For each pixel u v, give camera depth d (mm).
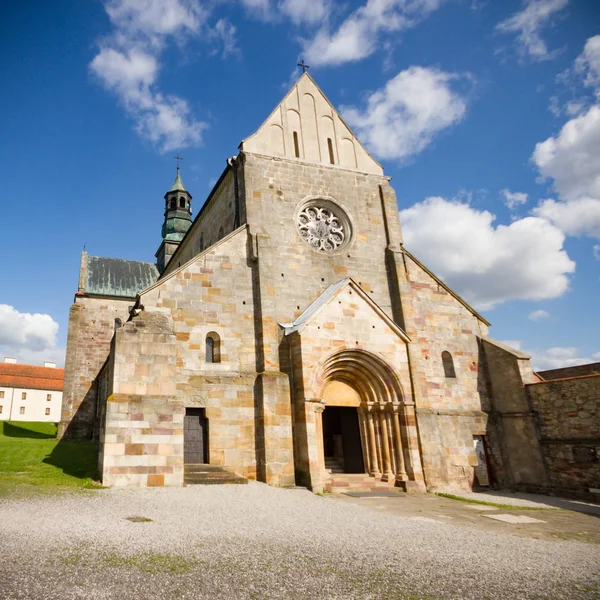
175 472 17312
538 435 24531
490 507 18172
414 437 22781
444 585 7773
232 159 26453
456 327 27719
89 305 44531
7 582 6504
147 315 19047
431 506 17641
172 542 9086
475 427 25578
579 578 8727
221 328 22141
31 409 88562
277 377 21344
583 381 23000
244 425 20875
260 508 13727
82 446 27297
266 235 24062
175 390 18375
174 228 57844
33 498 12969
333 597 6859
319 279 25547
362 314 23438
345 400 23625
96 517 10984
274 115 27922
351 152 29484
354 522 12648
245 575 7484
